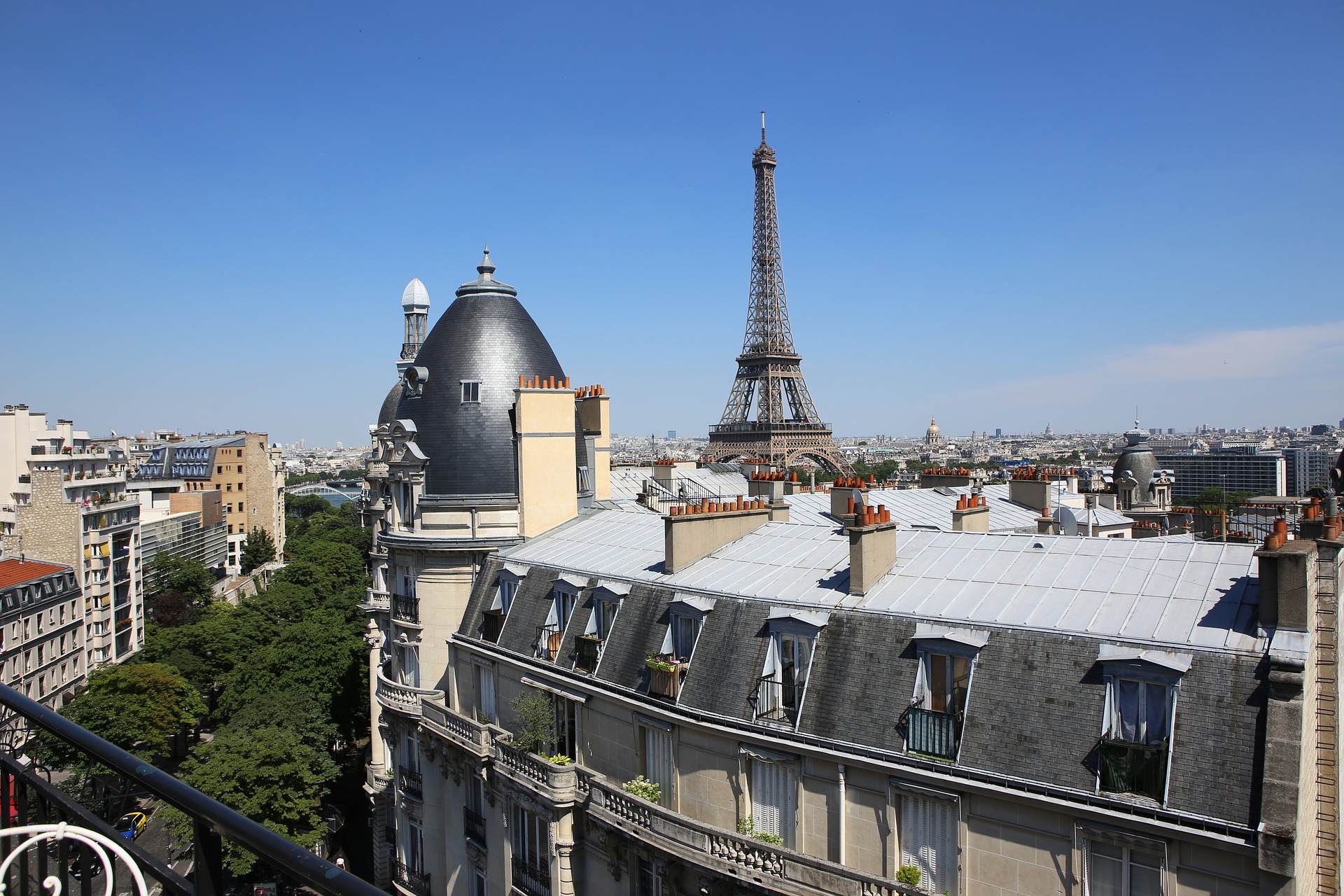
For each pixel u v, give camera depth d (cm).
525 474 6012
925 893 2942
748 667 3784
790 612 3741
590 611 4738
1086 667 2997
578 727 4516
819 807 3425
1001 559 3756
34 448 19200
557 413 6162
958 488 9025
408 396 6366
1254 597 3034
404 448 6128
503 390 6191
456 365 6244
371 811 9781
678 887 3731
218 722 11962
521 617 5144
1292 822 2470
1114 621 3095
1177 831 2627
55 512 14412
